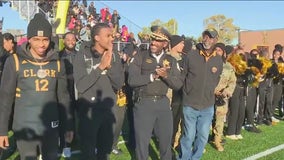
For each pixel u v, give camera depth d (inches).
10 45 232.7
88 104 151.6
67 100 138.1
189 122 199.0
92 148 154.3
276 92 371.6
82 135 154.6
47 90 130.6
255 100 322.0
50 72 131.0
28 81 128.7
